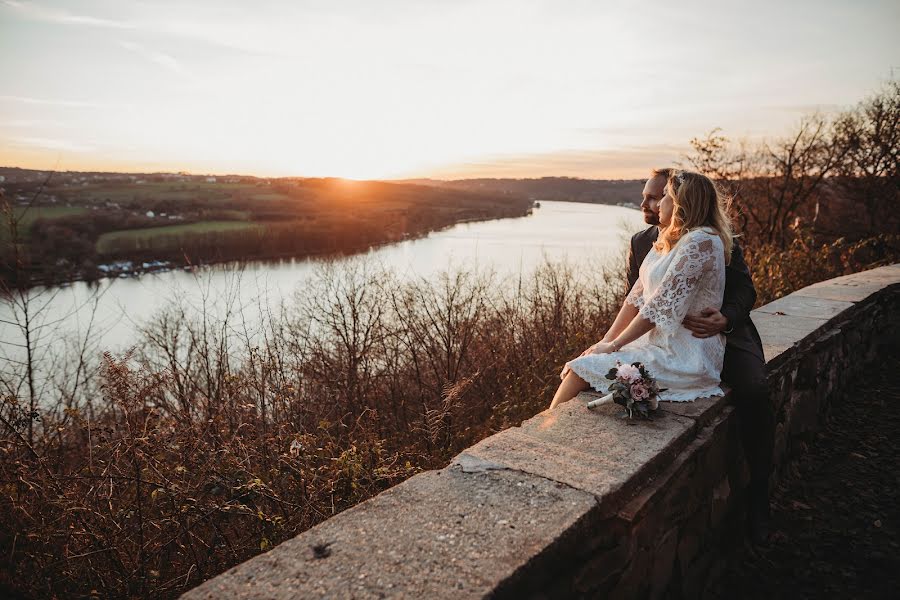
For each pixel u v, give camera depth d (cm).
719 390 269
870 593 237
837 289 542
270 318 587
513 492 181
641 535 194
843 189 1359
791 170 1334
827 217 1378
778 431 324
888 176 1290
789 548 273
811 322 410
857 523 289
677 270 261
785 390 332
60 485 283
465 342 631
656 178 351
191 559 284
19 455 316
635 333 272
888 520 289
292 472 313
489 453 211
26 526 267
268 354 488
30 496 284
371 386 600
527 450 213
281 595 136
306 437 331
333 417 525
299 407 468
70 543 263
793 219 1336
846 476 337
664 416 244
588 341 611
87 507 264
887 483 325
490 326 684
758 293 625
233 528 304
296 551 154
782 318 426
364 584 139
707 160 1234
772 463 318
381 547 155
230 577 144
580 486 183
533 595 150
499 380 622
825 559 262
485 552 150
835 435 394
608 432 229
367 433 421
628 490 189
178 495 281
